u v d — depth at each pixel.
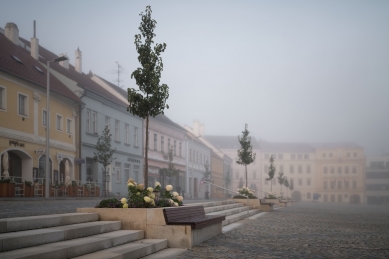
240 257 9.10
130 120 49.91
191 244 10.34
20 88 30.28
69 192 32.69
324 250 10.42
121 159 47.00
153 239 10.29
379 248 10.96
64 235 8.23
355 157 134.88
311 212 31.77
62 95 35.47
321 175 135.50
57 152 34.84
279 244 11.35
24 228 8.10
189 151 72.12
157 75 14.16
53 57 44.66
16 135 29.41
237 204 25.52
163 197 12.91
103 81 51.69
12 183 25.19
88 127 40.84
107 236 9.04
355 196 133.88
